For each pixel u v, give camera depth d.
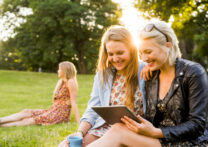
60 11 26.59
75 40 29.34
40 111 5.07
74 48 28.64
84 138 2.48
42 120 4.88
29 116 4.93
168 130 1.91
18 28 30.30
